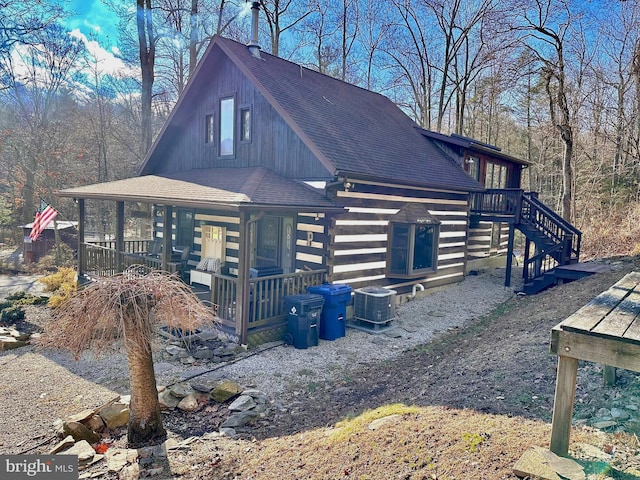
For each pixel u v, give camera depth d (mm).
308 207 8641
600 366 4840
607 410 3842
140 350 4762
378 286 10844
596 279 10031
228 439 4953
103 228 28422
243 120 11445
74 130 25875
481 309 11148
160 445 4820
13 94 23266
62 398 6148
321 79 14031
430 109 27734
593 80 20031
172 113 12859
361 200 10133
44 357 7820
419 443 3771
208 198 8430
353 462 3752
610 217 19766
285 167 10398
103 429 5277
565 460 3014
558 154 24531
